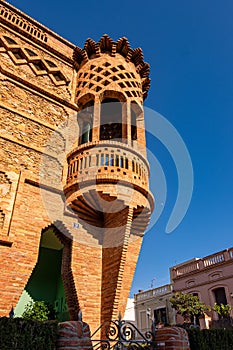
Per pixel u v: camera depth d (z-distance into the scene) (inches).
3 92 440.5
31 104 466.6
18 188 386.3
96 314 392.5
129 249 442.9
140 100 549.6
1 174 384.8
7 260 339.9
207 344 243.4
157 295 1095.6
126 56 584.7
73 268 398.6
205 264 893.8
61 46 571.5
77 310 384.8
